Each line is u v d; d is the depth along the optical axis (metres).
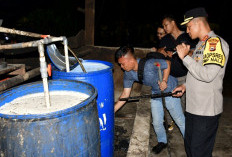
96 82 2.53
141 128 2.65
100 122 2.70
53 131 1.62
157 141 3.64
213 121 2.33
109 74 2.70
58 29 4.82
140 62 2.75
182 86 2.89
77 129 1.72
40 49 1.80
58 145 1.65
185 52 2.25
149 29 9.93
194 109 2.36
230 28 11.80
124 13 9.71
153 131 3.90
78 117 1.72
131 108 4.67
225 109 4.82
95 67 3.01
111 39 9.32
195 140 2.39
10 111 1.90
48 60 3.69
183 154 3.32
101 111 2.67
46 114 1.57
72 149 1.71
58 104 2.04
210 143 2.41
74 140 1.71
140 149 2.28
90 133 1.84
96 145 1.95
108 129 2.82
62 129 1.65
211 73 2.08
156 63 2.75
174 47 3.62
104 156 2.91
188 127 2.49
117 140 3.57
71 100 2.13
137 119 2.87
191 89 2.37
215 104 2.29
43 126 1.60
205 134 2.35
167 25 3.61
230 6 11.77
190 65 2.21
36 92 2.29
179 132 3.90
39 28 4.52
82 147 1.77
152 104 3.12
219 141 3.66
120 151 3.32
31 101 2.12
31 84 2.24
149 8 12.80
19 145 1.61
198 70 2.16
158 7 12.80
